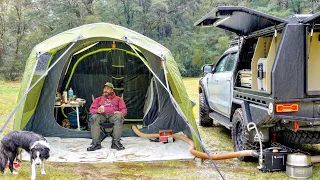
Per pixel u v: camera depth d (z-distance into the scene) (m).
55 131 5.83
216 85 6.19
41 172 4.19
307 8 31.47
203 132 6.76
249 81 4.68
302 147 5.28
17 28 30.12
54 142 5.57
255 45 5.02
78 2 30.62
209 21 4.47
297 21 3.72
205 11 35.81
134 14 33.41
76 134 5.86
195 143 4.94
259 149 4.35
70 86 6.68
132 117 6.87
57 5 30.05
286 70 3.69
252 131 4.28
